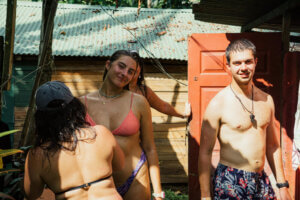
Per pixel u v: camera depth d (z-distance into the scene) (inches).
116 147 76.2
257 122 101.1
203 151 106.3
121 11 361.7
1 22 306.5
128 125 97.0
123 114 98.0
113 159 76.9
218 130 105.9
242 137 101.5
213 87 150.8
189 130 150.9
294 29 187.5
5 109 260.7
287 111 143.3
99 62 267.4
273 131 106.5
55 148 68.9
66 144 69.2
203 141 106.4
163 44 282.5
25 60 261.6
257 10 163.0
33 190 71.7
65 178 68.7
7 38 131.3
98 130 73.5
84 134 70.9
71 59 262.8
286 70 143.3
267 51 147.7
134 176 97.0
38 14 345.7
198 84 151.3
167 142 273.3
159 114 274.1
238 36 149.9
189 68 151.9
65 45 269.6
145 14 357.7
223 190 100.0
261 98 104.0
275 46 147.1
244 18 183.6
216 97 105.8
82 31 305.6
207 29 321.7
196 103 150.9
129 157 97.7
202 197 104.8
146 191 98.7
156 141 273.1
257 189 99.0
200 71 151.6
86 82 267.0
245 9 162.7
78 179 68.7
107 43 279.1
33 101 141.6
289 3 138.3
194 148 150.3
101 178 70.0
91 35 296.8
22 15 337.4
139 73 127.0
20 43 267.4
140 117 101.4
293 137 141.9
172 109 144.6
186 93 271.4
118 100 100.0
